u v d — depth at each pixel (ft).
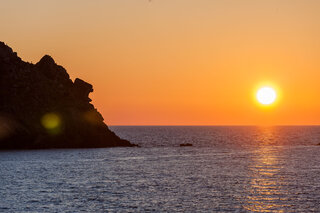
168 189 209.97
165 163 329.11
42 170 278.26
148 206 175.22
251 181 234.17
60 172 269.44
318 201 184.14
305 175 258.16
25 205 175.52
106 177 249.55
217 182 230.89
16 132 453.58
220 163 329.31
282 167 300.81
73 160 345.51
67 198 188.55
